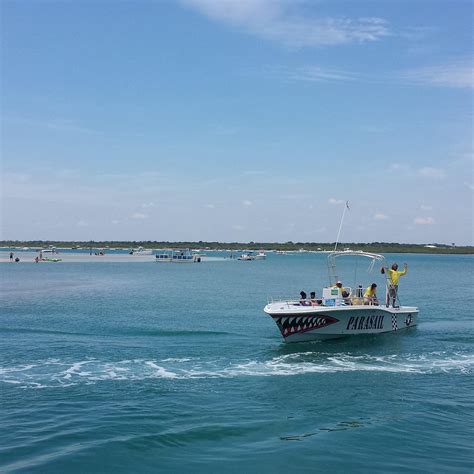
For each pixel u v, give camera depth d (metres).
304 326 24.97
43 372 19.62
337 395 16.86
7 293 53.50
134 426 13.84
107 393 16.94
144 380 18.59
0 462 11.61
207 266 136.00
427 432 13.64
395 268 29.59
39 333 28.42
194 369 20.23
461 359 22.19
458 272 114.75
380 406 15.75
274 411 15.22
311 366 20.75
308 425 14.09
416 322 31.09
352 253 29.30
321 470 11.38
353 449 12.49
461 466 11.62
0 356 22.41
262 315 36.56
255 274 97.38
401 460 11.90
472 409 15.53
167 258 157.38
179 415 14.79
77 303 44.12
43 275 86.81
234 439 13.07
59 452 12.14
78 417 14.54
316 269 121.56
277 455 12.11
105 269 109.88
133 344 25.36
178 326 31.17
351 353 23.22
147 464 11.59
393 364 21.20
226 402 16.06
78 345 25.02
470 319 35.19
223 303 44.66
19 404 15.72
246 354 22.97
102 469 11.31
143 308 40.66
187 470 11.33
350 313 25.72
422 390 17.50
